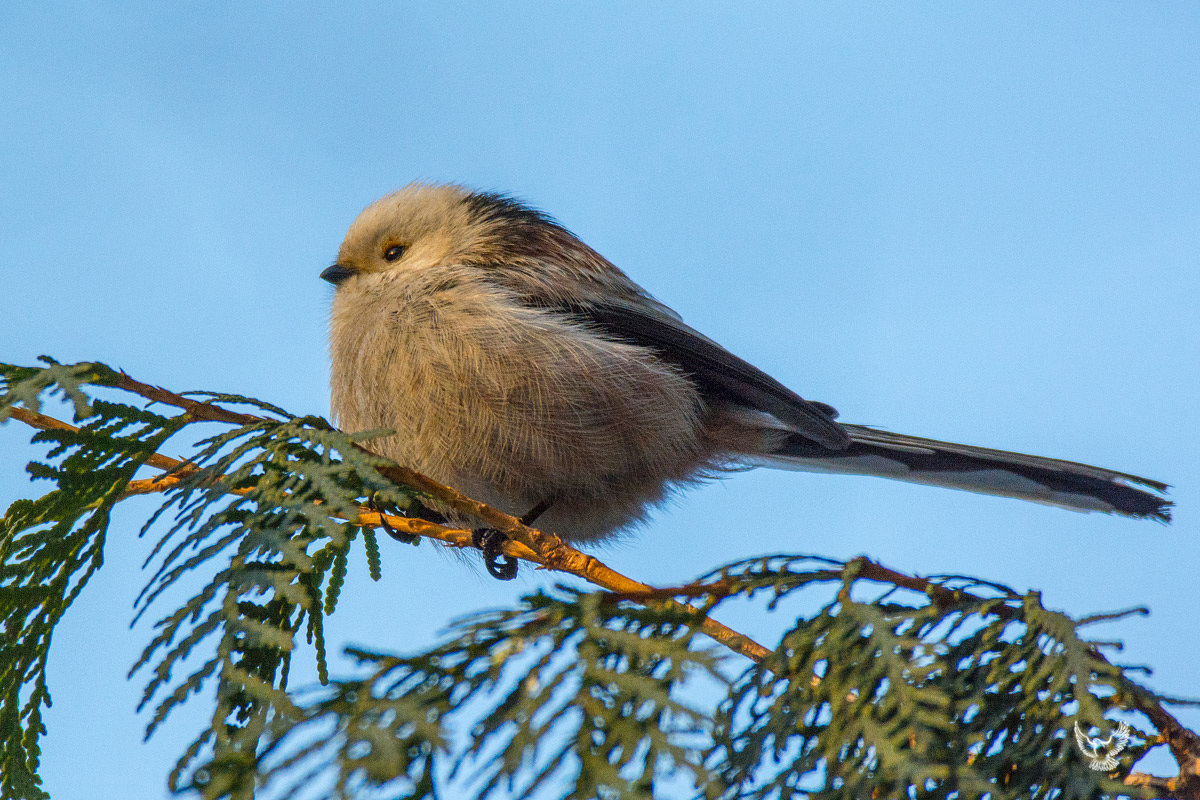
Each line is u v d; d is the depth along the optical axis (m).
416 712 2.30
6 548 3.01
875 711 2.52
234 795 2.30
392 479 3.02
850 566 2.79
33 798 3.01
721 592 2.84
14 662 3.01
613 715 2.32
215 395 3.01
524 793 2.27
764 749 2.62
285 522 2.75
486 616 2.57
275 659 3.01
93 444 3.01
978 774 2.47
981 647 2.72
